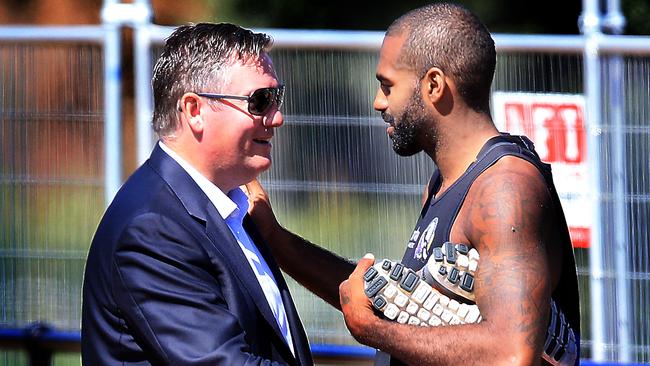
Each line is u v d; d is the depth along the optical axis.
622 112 20.77
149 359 10.38
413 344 9.65
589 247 21.02
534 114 20.80
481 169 10.09
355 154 21.11
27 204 21.78
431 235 10.40
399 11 47.47
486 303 9.55
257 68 10.93
